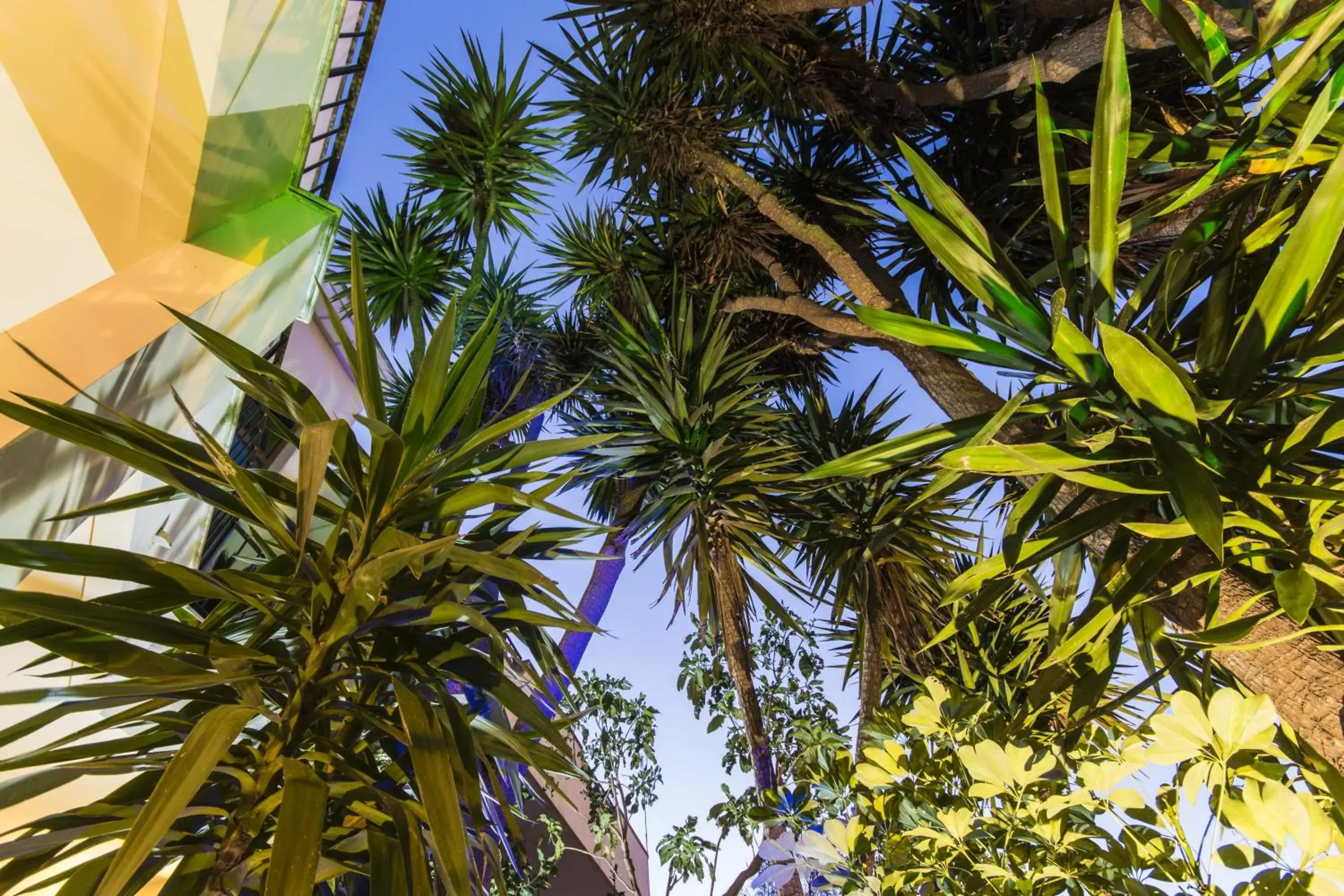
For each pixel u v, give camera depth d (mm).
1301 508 1137
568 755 1182
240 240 2131
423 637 1232
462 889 795
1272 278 1138
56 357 1398
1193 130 1607
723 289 4996
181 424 2068
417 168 5609
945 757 1345
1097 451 1241
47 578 1600
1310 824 762
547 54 4605
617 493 6516
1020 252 3717
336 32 2566
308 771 887
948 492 4238
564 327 6941
